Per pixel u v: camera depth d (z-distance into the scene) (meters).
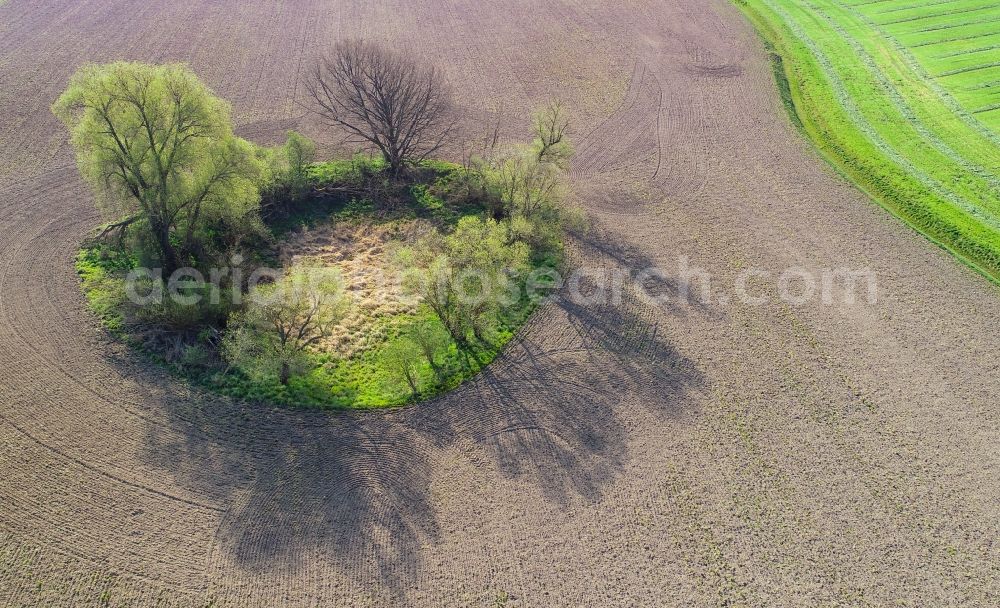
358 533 28.84
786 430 34.25
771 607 27.25
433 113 50.19
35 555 26.81
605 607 26.94
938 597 27.92
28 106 54.94
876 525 30.34
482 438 33.19
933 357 38.53
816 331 40.00
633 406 35.12
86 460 30.31
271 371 34.66
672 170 54.06
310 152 47.31
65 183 46.56
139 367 34.50
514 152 49.06
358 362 37.19
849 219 49.16
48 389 32.94
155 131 35.53
